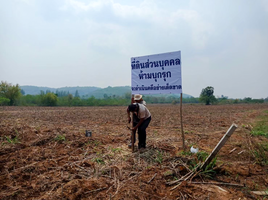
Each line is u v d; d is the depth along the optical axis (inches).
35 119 531.2
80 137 278.1
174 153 215.3
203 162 172.6
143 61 234.7
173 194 133.3
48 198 123.6
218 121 538.3
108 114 741.9
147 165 182.7
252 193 134.8
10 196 125.9
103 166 177.0
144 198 127.1
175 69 217.0
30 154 201.5
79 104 1977.1
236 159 202.1
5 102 1551.4
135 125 229.6
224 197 130.0
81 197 127.1
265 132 349.4
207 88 2330.2
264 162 189.2
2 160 182.5
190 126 441.1
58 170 168.2
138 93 240.4
